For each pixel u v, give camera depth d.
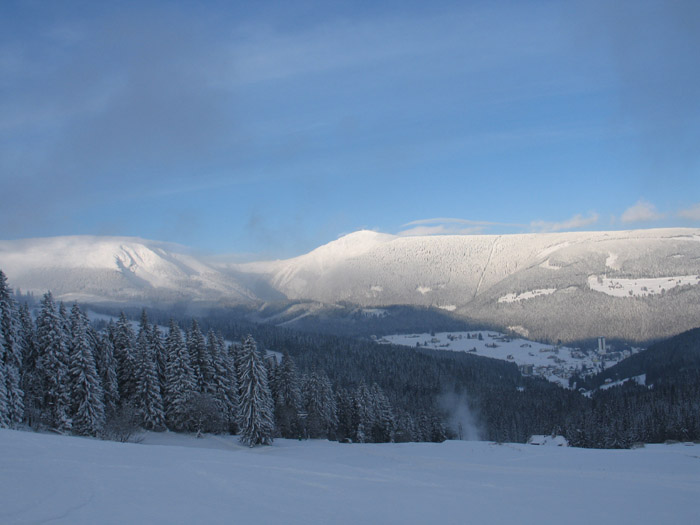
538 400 190.38
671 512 26.62
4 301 62.50
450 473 41.72
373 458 61.56
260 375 77.31
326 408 101.88
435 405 161.75
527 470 45.62
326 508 22.92
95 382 68.75
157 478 26.09
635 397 169.38
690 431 114.25
